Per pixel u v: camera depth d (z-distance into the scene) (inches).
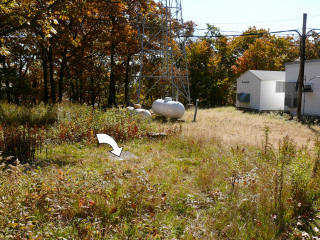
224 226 163.2
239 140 411.8
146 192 193.5
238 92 1226.6
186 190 214.8
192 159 314.8
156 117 786.2
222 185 229.1
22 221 138.9
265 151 302.5
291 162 245.0
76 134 389.4
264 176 226.5
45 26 506.3
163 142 398.6
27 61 1068.5
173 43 1310.3
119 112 499.8
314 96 892.0
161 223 165.3
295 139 466.6
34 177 192.4
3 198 151.0
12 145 289.1
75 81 1056.8
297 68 960.3
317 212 190.5
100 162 287.6
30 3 506.9
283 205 185.3
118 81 1427.2
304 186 204.7
